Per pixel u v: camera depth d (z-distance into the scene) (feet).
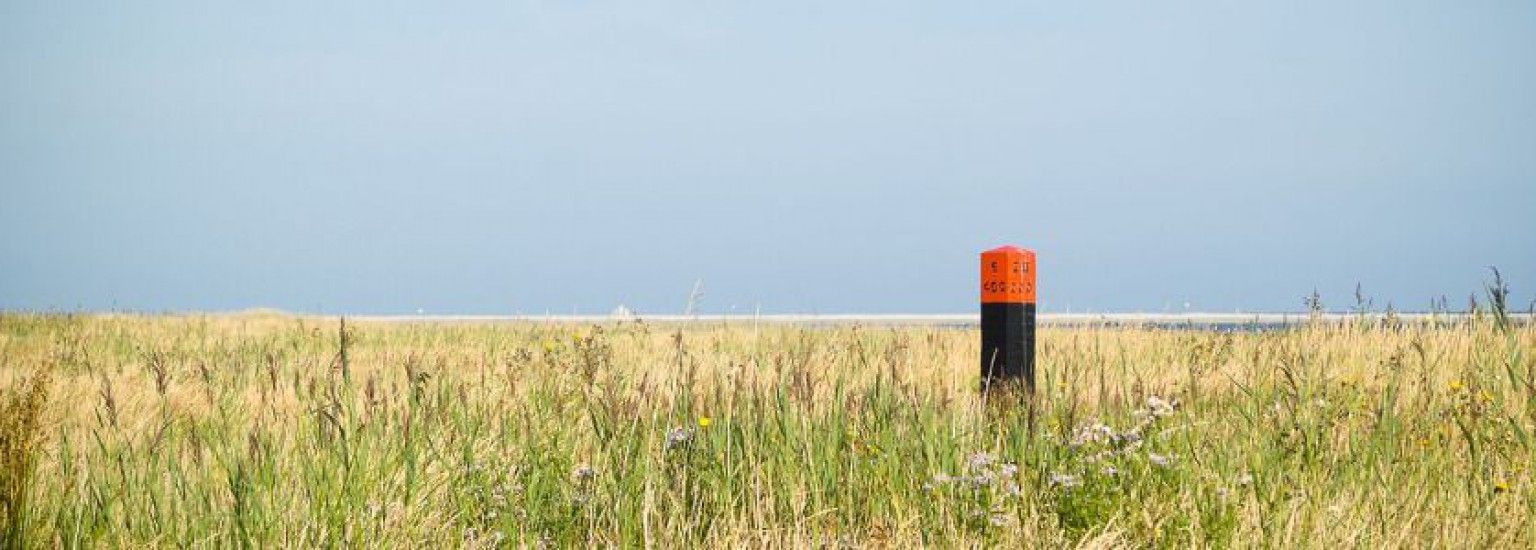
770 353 36.83
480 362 37.47
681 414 20.36
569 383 26.18
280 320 76.43
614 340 45.57
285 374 34.63
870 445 18.49
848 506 17.07
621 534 15.79
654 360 32.99
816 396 22.24
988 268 25.84
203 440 20.76
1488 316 35.14
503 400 23.85
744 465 17.83
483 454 18.31
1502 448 19.66
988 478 16.51
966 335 47.55
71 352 43.32
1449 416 22.44
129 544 14.98
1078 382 28.68
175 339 56.39
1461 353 30.78
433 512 16.21
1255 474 17.25
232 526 14.89
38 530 15.03
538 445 18.76
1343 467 18.38
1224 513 15.87
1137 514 15.98
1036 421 19.66
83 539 15.01
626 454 17.62
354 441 17.57
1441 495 17.28
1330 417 21.29
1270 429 20.88
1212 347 32.94
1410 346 31.42
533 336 52.95
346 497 15.93
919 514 16.35
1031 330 25.84
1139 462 17.46
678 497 17.08
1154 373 30.86
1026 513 16.39
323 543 15.03
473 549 15.38
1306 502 16.37
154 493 16.01
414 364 31.45
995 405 22.66
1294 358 30.32
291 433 21.09
